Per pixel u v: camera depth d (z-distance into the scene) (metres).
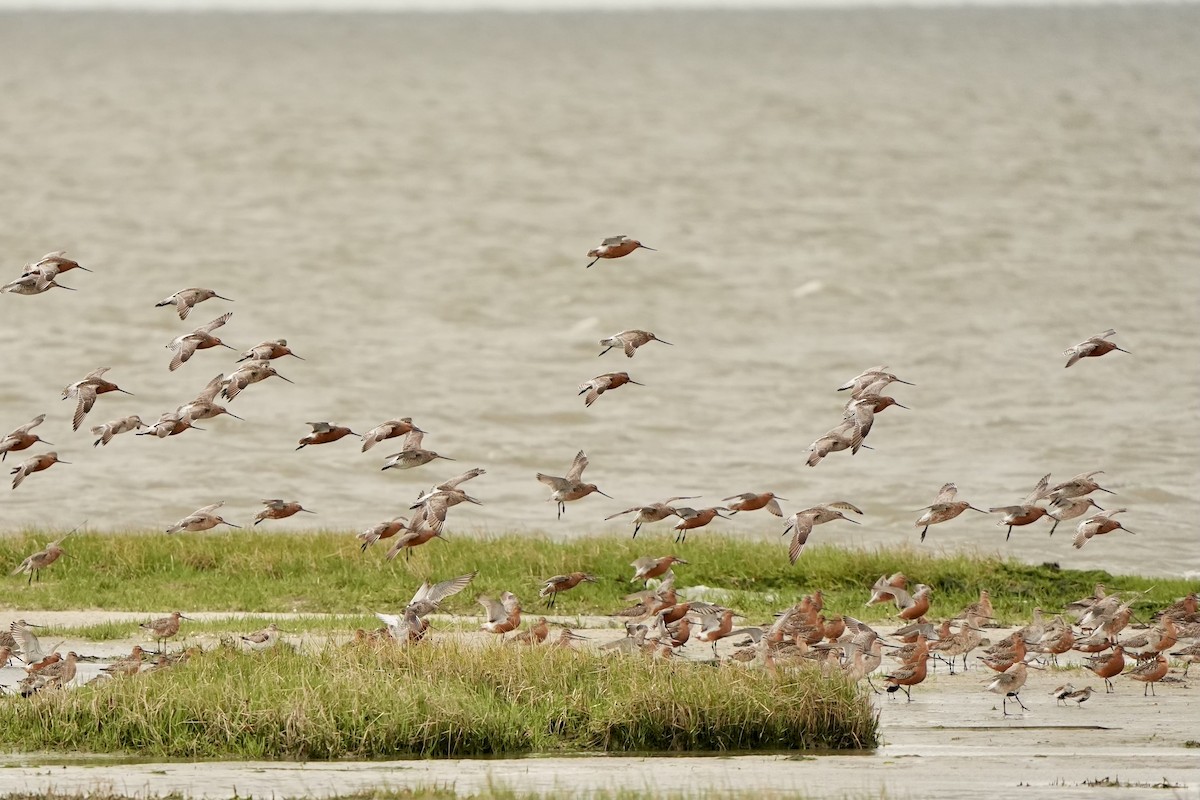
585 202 104.62
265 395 56.97
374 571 29.39
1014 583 29.06
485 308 72.94
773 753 18.61
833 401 56.84
